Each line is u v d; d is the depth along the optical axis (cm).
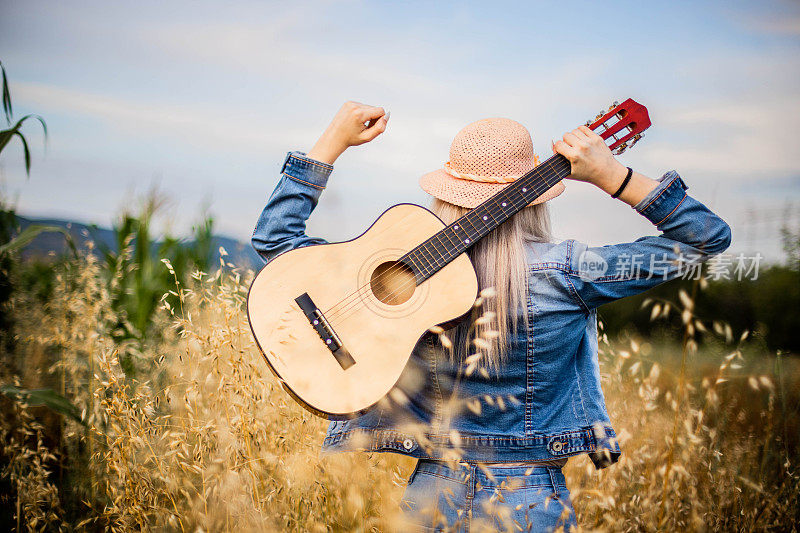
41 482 231
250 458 194
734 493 229
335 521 192
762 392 291
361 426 177
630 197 159
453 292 161
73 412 271
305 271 171
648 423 258
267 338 163
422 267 164
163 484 213
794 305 438
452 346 162
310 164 178
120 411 210
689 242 156
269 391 212
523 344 158
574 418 165
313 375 158
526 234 169
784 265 417
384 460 216
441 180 180
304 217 181
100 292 349
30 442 287
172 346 305
